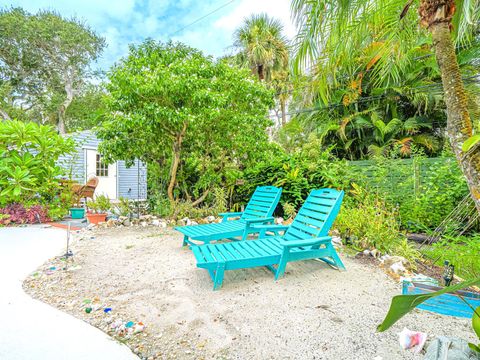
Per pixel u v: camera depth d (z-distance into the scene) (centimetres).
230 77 584
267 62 1407
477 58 695
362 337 174
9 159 571
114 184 1066
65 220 624
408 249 338
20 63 1568
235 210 673
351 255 351
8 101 1583
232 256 267
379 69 436
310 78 429
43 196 624
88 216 562
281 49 1372
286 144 1112
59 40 1581
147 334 180
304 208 351
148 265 312
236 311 208
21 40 1509
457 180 484
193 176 692
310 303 221
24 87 1644
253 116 598
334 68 346
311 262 323
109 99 543
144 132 538
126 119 483
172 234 468
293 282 266
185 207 588
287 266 310
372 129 929
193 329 185
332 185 571
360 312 206
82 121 1761
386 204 511
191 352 161
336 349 162
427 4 216
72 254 345
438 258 334
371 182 587
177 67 500
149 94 489
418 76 830
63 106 1677
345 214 425
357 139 953
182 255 349
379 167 586
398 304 84
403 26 320
